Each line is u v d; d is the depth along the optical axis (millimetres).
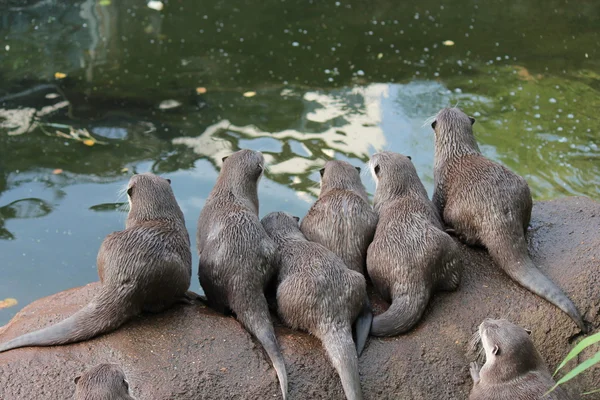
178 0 7742
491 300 4023
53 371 3742
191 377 3752
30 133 5637
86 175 5328
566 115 5867
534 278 4035
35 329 3900
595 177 5336
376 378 3844
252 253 3959
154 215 4070
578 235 4234
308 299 3869
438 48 6887
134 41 6922
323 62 6594
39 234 4977
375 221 4164
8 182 5266
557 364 3959
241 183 4254
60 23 7199
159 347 3820
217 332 3877
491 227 4102
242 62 6578
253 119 5781
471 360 3902
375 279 4039
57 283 4723
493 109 5914
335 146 5547
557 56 6777
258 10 7594
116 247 3881
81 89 6113
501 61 6680
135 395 3701
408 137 5641
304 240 4082
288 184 5242
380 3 7805
